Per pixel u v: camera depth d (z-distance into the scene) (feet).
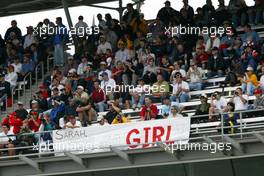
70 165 159.22
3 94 188.65
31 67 193.06
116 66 179.42
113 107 162.09
